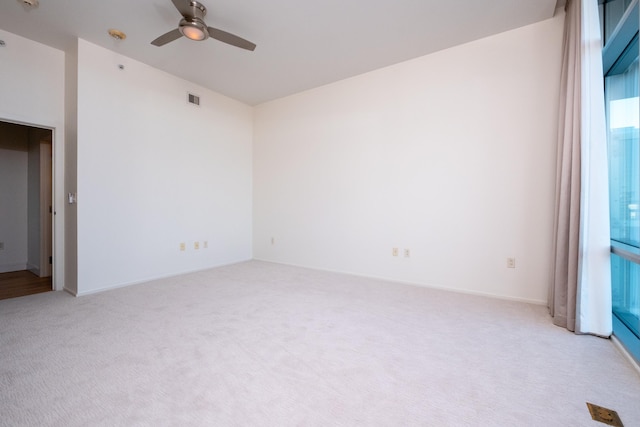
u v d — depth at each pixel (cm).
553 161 274
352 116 392
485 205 305
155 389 149
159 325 227
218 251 452
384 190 368
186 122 404
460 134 316
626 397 144
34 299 291
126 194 342
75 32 288
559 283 229
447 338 208
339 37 297
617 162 233
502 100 294
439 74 327
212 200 442
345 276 388
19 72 290
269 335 211
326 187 420
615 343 197
